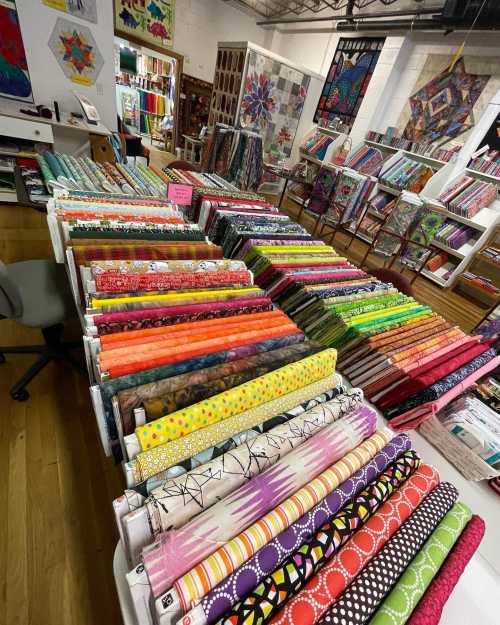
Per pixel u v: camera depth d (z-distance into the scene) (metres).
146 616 0.50
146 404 0.70
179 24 6.25
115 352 0.84
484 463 0.93
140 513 0.53
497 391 1.32
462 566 0.63
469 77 4.09
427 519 0.67
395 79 4.89
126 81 7.43
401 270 4.40
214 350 0.94
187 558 0.50
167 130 7.70
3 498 1.31
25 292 1.58
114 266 1.12
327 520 0.61
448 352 1.26
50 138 3.16
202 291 1.19
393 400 1.12
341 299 1.40
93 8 3.22
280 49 7.23
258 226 1.84
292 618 0.47
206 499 0.59
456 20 3.65
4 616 1.04
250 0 6.58
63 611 1.08
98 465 1.49
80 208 1.46
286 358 0.96
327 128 5.78
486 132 3.92
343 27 5.26
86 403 1.75
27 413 1.63
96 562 1.20
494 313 1.73
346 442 0.77
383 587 0.54
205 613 0.45
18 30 3.01
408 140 4.72
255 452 0.67
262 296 1.30
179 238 1.46
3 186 3.35
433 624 0.54
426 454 1.04
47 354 1.78
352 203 4.46
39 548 1.20
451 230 4.11
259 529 0.55
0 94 3.21
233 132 3.92
